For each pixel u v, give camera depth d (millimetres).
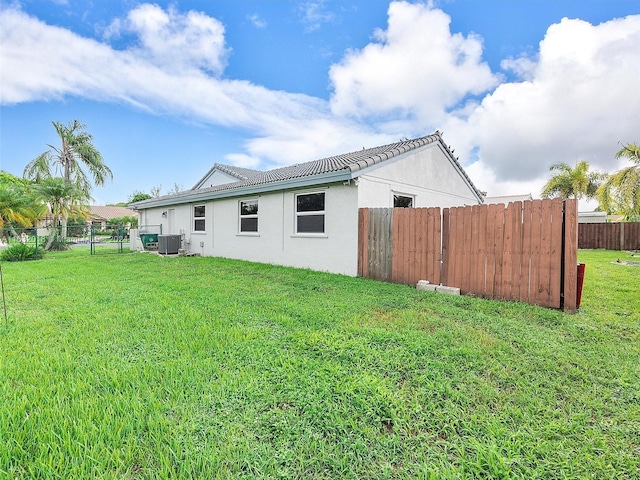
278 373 2619
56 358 2898
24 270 9008
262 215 10391
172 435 1873
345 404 2189
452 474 1626
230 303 4977
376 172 8094
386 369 2713
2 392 2314
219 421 2002
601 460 1725
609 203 18203
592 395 2338
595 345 3266
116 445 1802
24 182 22469
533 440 1864
